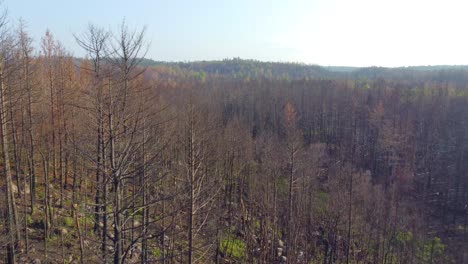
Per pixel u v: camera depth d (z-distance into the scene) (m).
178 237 24.61
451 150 59.44
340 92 80.62
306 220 35.03
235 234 34.88
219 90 82.44
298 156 38.72
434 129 62.53
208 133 28.78
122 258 11.98
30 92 25.06
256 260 31.55
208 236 26.94
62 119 26.97
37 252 22.52
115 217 11.77
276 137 55.16
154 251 25.77
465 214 46.91
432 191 52.22
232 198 39.66
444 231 43.22
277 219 35.62
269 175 35.94
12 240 19.20
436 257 36.84
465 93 74.19
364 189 39.09
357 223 35.47
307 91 84.56
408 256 34.47
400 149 57.28
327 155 57.16
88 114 12.59
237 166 39.75
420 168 57.88
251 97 79.69
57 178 31.42
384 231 34.03
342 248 34.88
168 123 21.34
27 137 27.66
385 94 76.44
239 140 40.88
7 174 20.50
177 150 25.47
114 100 11.69
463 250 38.25
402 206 43.22
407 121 62.22
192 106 23.41
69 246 23.44
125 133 12.23
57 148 30.61
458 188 51.47
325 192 44.62
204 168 25.23
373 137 63.94
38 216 26.16
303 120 73.25
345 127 70.06
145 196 20.56
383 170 55.97
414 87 94.50
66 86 27.38
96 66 11.91
